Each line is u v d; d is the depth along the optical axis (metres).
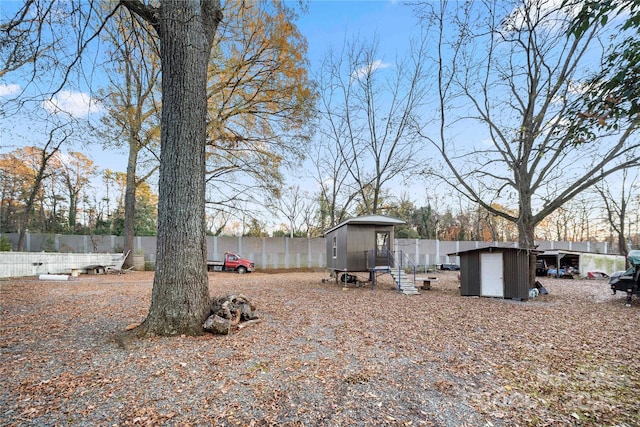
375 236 16.06
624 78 2.48
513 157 13.67
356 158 28.33
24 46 5.04
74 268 17.52
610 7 2.22
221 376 4.07
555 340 6.14
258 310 8.38
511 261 11.98
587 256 23.98
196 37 6.13
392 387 3.92
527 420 3.24
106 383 3.77
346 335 6.23
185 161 5.98
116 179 32.38
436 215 42.47
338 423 3.07
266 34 14.76
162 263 5.84
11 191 26.42
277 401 3.47
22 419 2.99
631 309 9.86
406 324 7.30
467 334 6.49
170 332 5.64
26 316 7.11
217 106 16.11
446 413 3.33
